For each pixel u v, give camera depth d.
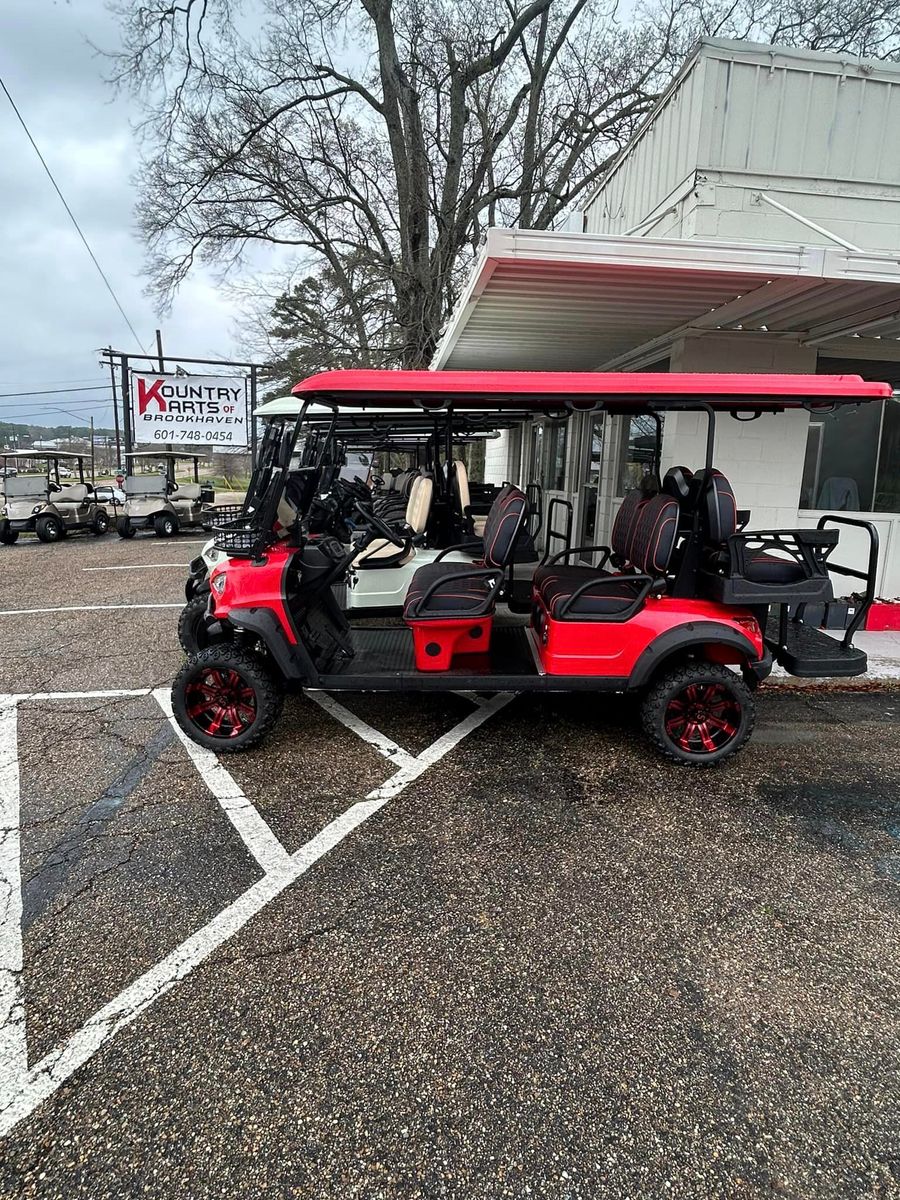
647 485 4.06
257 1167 1.54
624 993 2.05
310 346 16.73
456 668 3.61
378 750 3.68
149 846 2.79
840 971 2.15
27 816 3.02
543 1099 1.71
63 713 4.18
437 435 6.21
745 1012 1.99
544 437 10.13
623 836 2.88
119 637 5.85
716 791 3.26
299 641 3.46
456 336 5.83
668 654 3.37
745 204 5.07
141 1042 1.87
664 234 5.54
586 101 16.20
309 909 2.42
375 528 5.07
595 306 4.70
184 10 13.32
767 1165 1.54
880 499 6.12
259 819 2.99
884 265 3.86
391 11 13.77
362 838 2.85
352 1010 1.98
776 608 4.49
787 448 5.66
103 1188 1.50
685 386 3.18
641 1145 1.59
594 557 7.71
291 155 15.14
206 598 4.70
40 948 2.23
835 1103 1.70
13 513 12.34
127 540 12.85
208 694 3.62
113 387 15.22
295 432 3.46
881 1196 1.47
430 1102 1.70
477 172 14.88
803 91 5.00
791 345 5.59
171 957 2.19
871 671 4.78
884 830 2.94
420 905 2.44
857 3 13.72
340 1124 1.64
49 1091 1.73
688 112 5.08
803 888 2.55
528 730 3.96
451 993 2.05
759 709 4.30
